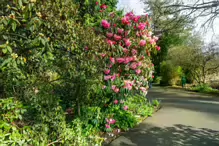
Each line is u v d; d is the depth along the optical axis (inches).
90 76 122.6
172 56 607.8
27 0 67.5
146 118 195.0
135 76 148.6
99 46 112.0
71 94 133.9
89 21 151.2
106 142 126.0
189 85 585.9
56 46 107.2
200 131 152.9
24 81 106.1
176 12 257.3
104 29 134.5
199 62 540.4
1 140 69.8
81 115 129.3
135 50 139.0
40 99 93.5
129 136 138.8
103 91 137.3
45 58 107.5
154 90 498.6
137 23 142.7
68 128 105.9
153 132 148.9
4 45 71.5
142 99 237.3
